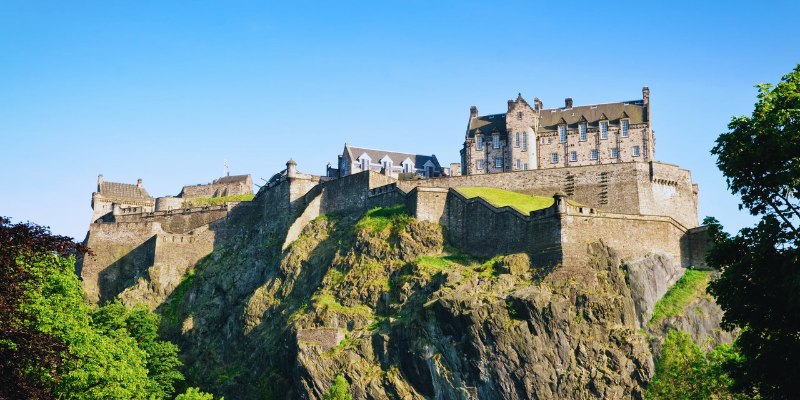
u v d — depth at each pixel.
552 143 156.00
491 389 102.50
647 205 130.50
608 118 154.75
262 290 129.75
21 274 52.72
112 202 185.12
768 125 51.72
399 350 108.25
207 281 142.38
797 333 49.12
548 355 103.00
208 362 126.19
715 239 56.06
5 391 48.50
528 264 112.62
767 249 50.78
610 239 113.81
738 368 51.38
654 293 111.44
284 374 114.19
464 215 122.56
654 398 78.00
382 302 115.69
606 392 100.75
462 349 104.56
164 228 159.75
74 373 63.88
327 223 136.25
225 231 152.75
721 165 53.84
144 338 118.38
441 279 112.88
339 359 109.38
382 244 122.81
